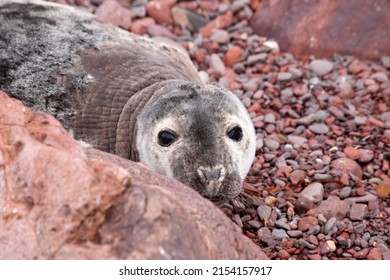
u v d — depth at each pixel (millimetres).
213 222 8445
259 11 17594
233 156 10445
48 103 11602
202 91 10797
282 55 16672
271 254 10922
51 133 8898
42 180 8102
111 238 7770
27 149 8414
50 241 7820
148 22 17328
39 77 11859
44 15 13000
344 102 15258
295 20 16906
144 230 7691
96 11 17125
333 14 16672
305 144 13930
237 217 11539
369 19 16484
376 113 15070
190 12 17891
